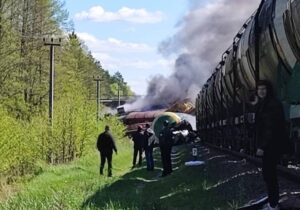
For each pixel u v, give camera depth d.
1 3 46.22
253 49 17.47
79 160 34.34
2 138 24.17
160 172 26.12
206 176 18.59
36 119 34.38
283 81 14.07
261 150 9.92
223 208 12.09
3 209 14.13
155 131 52.44
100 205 13.86
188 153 36.62
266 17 15.51
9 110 45.28
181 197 14.79
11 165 25.84
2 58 46.03
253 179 15.24
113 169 32.03
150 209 13.33
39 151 32.34
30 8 51.50
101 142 26.69
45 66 53.12
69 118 36.00
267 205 10.35
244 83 20.31
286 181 14.72
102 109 73.81
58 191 16.67
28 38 51.53
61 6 53.34
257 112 10.07
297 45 12.91
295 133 13.25
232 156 25.20
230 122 26.41
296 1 12.45
